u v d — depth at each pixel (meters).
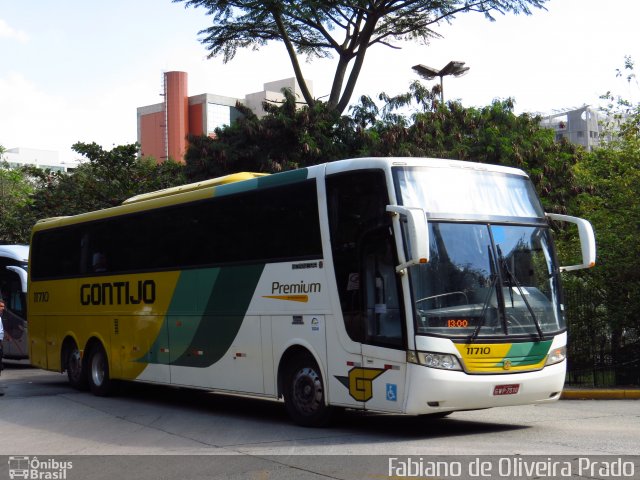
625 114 20.64
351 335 10.86
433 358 10.03
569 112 71.44
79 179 34.00
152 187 32.84
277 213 12.35
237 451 9.98
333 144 26.55
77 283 17.64
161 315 14.93
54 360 18.45
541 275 11.16
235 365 13.03
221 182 14.16
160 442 11.01
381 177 10.66
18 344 24.23
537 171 24.14
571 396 15.38
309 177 11.79
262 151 26.88
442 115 25.41
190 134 28.30
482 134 24.78
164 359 14.84
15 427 12.73
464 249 10.60
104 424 12.90
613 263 16.77
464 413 13.23
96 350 16.95
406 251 10.23
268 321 12.34
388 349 10.32
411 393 10.02
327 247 11.33
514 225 11.14
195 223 14.23
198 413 13.95
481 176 11.24
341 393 11.02
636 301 16.77
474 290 10.49
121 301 16.14
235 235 13.22
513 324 10.60
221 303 13.38
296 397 11.84
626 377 16.80
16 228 35.59
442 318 10.20
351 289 10.91
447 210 10.70
